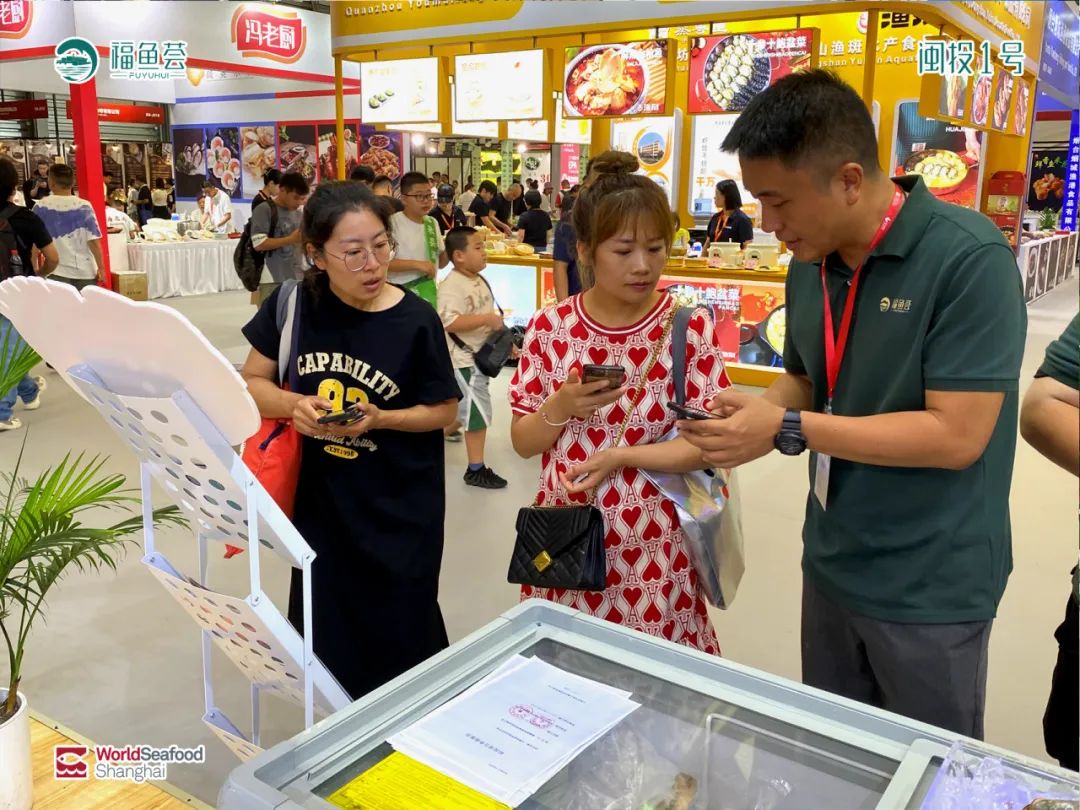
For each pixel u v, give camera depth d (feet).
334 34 23.91
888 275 4.29
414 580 6.30
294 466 5.96
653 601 5.47
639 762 3.03
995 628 9.70
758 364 20.84
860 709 3.18
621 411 5.47
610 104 19.72
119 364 4.11
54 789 5.73
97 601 10.13
